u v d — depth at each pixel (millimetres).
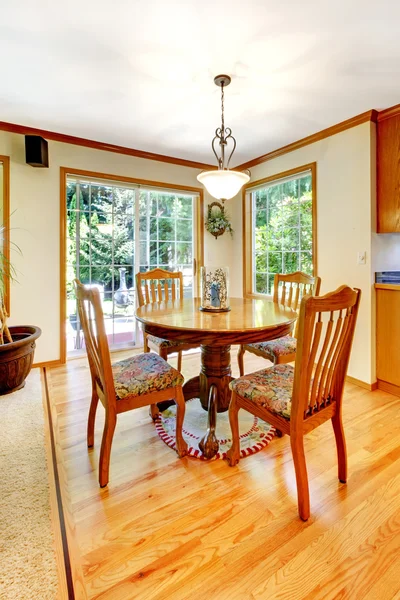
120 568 1074
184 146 3279
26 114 2586
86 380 2754
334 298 1240
